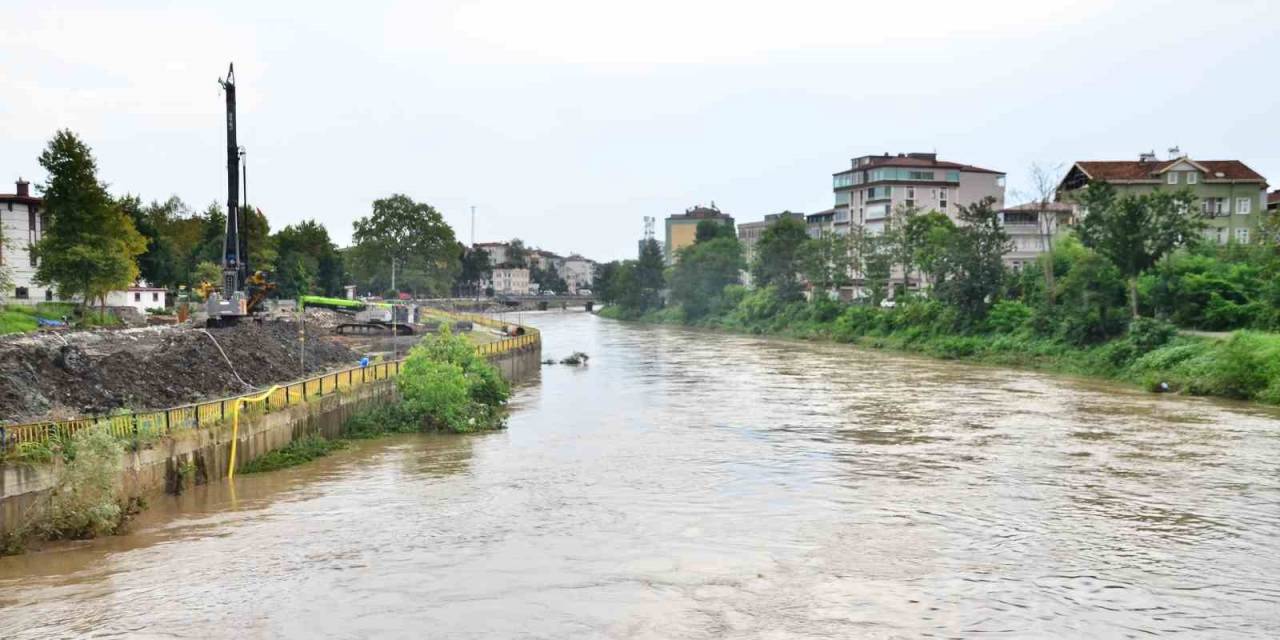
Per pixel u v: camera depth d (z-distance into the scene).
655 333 133.12
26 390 29.00
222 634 18.20
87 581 21.19
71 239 63.50
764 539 25.12
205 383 38.22
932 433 41.59
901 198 137.25
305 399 37.78
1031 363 73.75
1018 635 18.70
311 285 131.38
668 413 48.78
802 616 19.56
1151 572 22.47
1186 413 47.19
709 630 18.75
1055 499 29.38
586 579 21.81
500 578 21.81
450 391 43.50
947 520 27.03
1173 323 69.00
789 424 44.53
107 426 26.14
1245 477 32.09
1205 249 81.25
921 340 91.81
